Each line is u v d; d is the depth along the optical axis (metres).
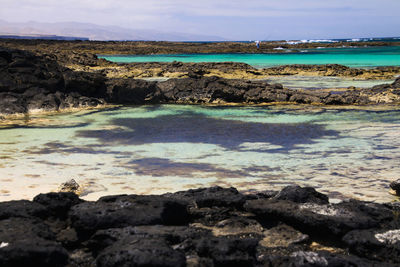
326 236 5.20
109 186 7.96
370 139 12.38
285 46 119.31
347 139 12.44
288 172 9.05
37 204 5.39
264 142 12.15
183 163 9.81
